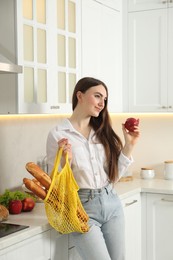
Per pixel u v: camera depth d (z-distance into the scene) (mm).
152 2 3881
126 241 3465
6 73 2742
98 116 2736
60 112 3209
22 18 2824
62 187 2428
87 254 2527
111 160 2705
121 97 4043
